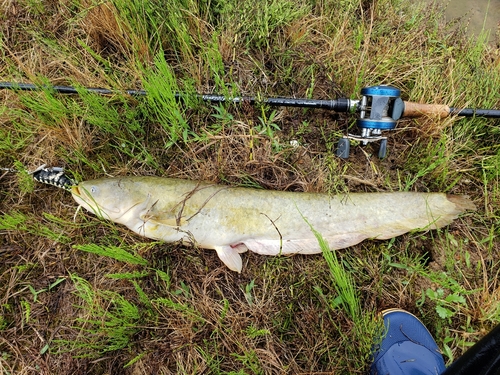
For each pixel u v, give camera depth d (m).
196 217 0.60
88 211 0.63
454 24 0.83
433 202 0.63
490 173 0.69
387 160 0.70
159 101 0.62
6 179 0.65
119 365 0.59
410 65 0.74
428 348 0.60
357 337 0.58
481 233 0.68
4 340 0.58
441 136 0.68
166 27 0.69
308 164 0.69
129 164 0.67
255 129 0.68
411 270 0.64
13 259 0.62
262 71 0.72
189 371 0.58
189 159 0.67
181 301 0.60
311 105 0.64
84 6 0.69
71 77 0.68
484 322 0.61
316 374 0.58
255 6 0.72
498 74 0.75
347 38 0.76
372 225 0.63
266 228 0.61
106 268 0.62
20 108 0.66
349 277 0.60
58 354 0.58
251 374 0.58
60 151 0.65
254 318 0.61
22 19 0.72
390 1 0.81
